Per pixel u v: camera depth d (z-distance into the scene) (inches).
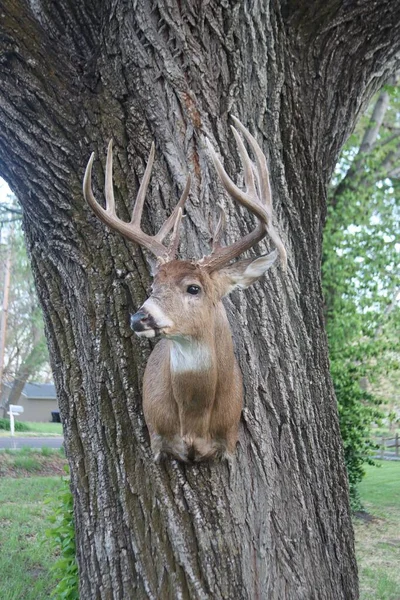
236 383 140.6
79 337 173.6
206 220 169.2
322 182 217.2
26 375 1222.9
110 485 163.6
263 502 165.3
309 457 180.7
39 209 176.2
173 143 172.6
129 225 141.5
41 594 259.1
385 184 531.8
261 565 161.9
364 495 529.0
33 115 172.6
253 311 174.4
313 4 197.8
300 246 197.6
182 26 172.6
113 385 165.9
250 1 177.2
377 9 202.5
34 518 372.2
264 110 186.7
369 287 464.4
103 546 162.6
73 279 174.7
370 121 570.9
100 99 175.9
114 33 176.4
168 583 154.3
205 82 175.2
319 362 200.1
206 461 154.5
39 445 757.9
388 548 362.6
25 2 177.9
